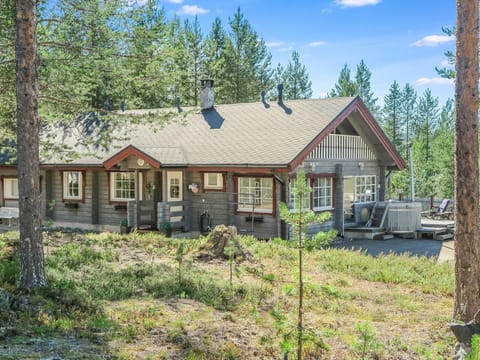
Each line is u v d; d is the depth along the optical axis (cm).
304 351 658
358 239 1969
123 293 896
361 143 2178
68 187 2219
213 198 1908
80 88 1217
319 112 1956
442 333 785
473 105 766
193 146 1988
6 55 1104
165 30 1202
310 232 1858
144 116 1232
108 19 1143
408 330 805
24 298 769
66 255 1184
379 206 2105
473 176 770
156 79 1203
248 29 4053
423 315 890
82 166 2047
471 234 773
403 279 1166
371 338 612
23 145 841
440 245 1806
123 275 1034
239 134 1975
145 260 1248
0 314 697
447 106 5534
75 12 1123
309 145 1738
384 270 1223
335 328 768
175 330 698
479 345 374
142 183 2058
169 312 802
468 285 775
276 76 4516
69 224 2211
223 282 1012
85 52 1135
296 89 4738
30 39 839
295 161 1673
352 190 2145
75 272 1033
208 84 2308
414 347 708
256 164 1714
